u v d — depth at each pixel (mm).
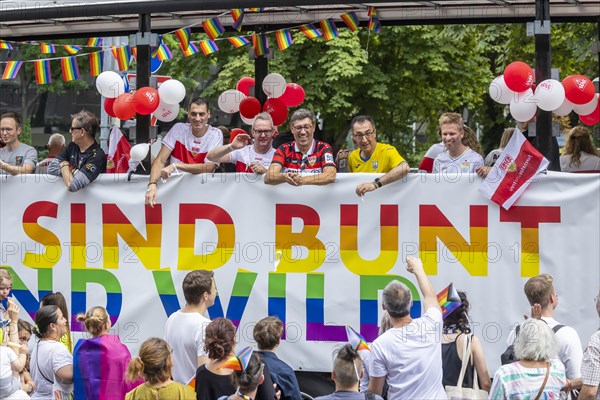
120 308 8406
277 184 8133
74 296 8500
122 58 8750
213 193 8258
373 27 9852
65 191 8531
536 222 7766
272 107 10109
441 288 7902
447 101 21766
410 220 7949
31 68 24234
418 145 23766
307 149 8250
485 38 20391
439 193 7910
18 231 8609
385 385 7156
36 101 26312
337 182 8047
